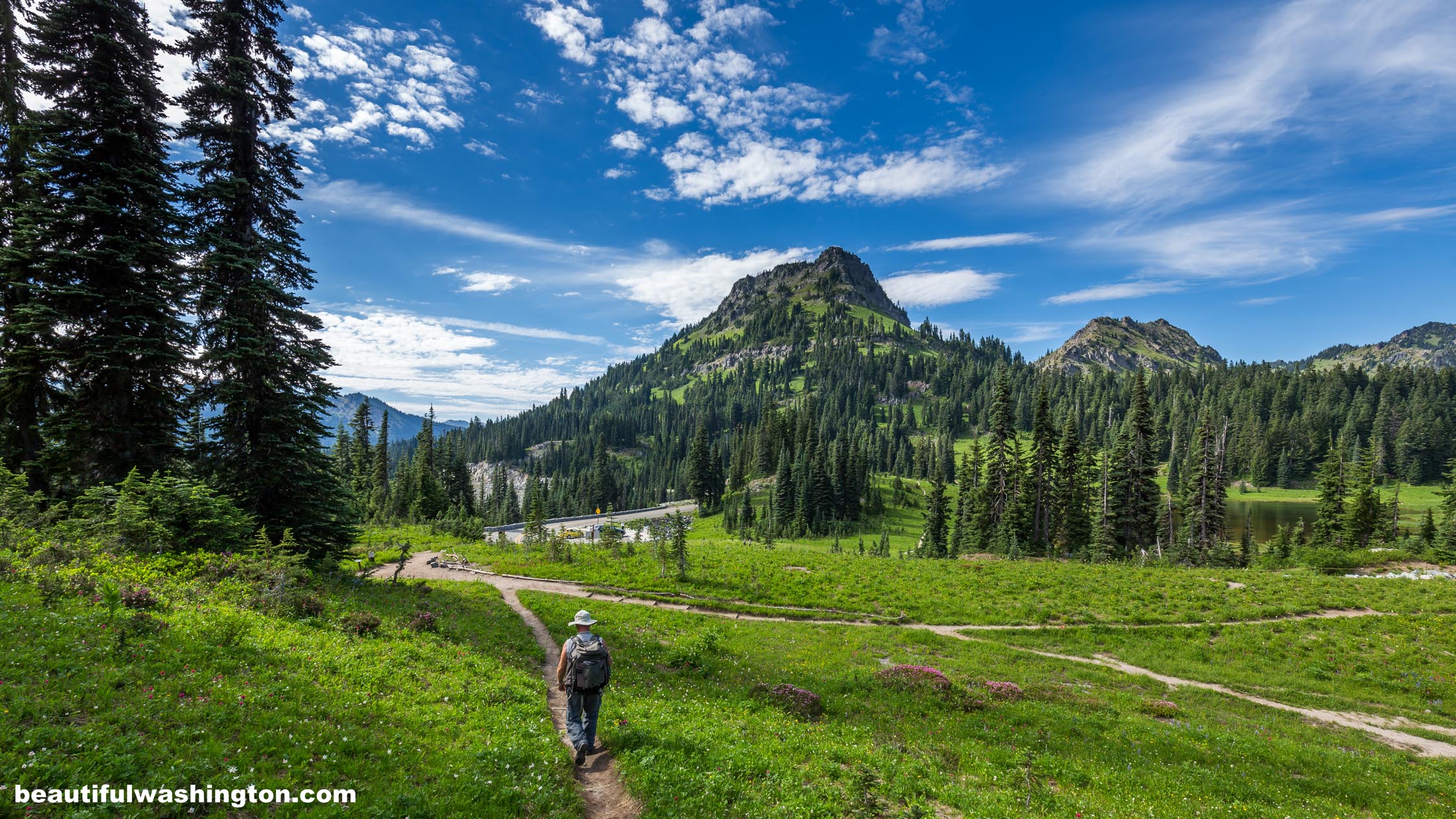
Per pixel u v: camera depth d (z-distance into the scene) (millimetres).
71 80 22078
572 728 10000
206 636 11391
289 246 24594
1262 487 150500
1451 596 27438
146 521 17531
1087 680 21062
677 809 8156
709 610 28703
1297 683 21141
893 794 9938
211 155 23938
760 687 16906
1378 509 59812
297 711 9414
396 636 15711
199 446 22906
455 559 38531
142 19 23328
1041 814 9852
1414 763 15586
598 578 33375
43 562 13945
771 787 9297
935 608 28906
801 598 30203
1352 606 27375
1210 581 31906
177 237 22984
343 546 26031
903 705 16688
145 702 8414
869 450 179125
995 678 20375
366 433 85312
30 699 7723
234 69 23281
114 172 22016
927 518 80188
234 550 19281
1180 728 16141
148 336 22219
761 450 151750
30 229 20469
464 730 10172
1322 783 13227
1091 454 68438
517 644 19266
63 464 21484
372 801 7238
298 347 24125
